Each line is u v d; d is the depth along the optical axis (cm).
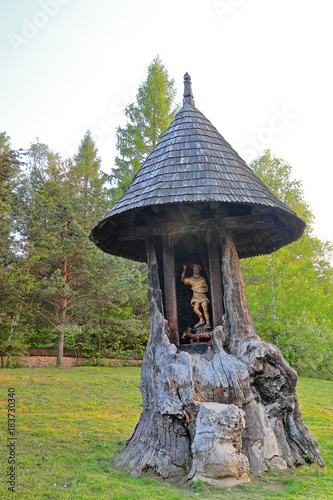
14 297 2306
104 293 2395
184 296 1009
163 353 771
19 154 2389
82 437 967
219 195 743
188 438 705
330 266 2897
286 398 775
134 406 1434
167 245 873
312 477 705
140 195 796
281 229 955
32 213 2308
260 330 2631
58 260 2381
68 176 2975
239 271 855
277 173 2867
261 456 708
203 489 612
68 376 1942
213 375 727
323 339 2528
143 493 591
